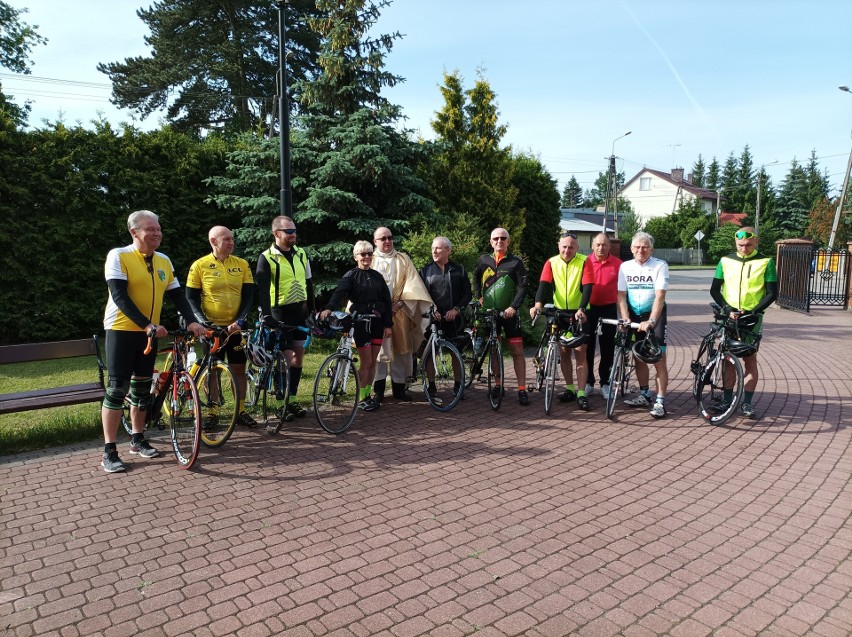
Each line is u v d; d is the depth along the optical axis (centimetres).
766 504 402
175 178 1097
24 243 970
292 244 588
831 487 430
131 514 384
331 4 1078
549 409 615
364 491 421
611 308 675
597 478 447
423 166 1256
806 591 297
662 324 593
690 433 557
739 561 327
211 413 512
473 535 356
